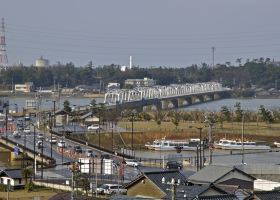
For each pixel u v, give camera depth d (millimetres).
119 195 110938
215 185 116188
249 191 116375
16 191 152125
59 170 184875
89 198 114750
